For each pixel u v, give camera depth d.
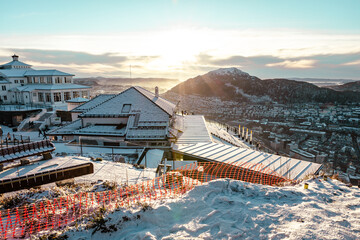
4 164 17.41
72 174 13.23
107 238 6.18
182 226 6.31
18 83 59.09
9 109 48.00
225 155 21.81
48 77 57.06
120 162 20.80
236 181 9.07
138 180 14.52
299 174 17.11
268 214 6.71
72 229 6.50
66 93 57.16
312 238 5.35
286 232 5.67
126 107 32.53
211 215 6.73
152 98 35.69
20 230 7.00
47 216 7.79
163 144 27.66
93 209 8.07
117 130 29.70
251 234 5.72
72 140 30.61
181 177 11.33
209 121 66.00
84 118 31.66
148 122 29.86
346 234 5.49
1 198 10.10
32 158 18.95
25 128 42.50
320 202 7.62
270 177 16.55
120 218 6.58
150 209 6.92
